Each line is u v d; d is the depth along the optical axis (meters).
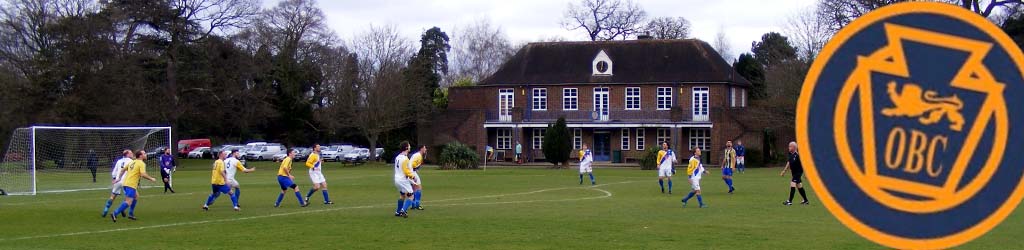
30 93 60.25
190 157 86.62
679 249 15.62
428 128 71.44
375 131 70.00
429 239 17.33
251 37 75.50
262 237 17.91
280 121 82.75
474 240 17.12
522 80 72.25
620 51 72.88
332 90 74.88
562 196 30.44
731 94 71.19
